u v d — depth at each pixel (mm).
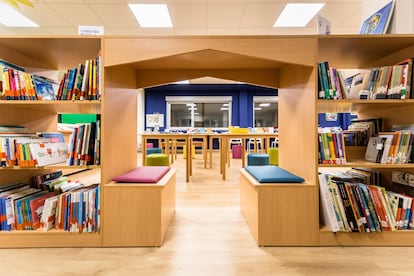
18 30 3578
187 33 3727
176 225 1635
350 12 3055
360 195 1338
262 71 1926
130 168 1774
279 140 1970
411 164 1348
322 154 1382
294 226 1346
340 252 1275
